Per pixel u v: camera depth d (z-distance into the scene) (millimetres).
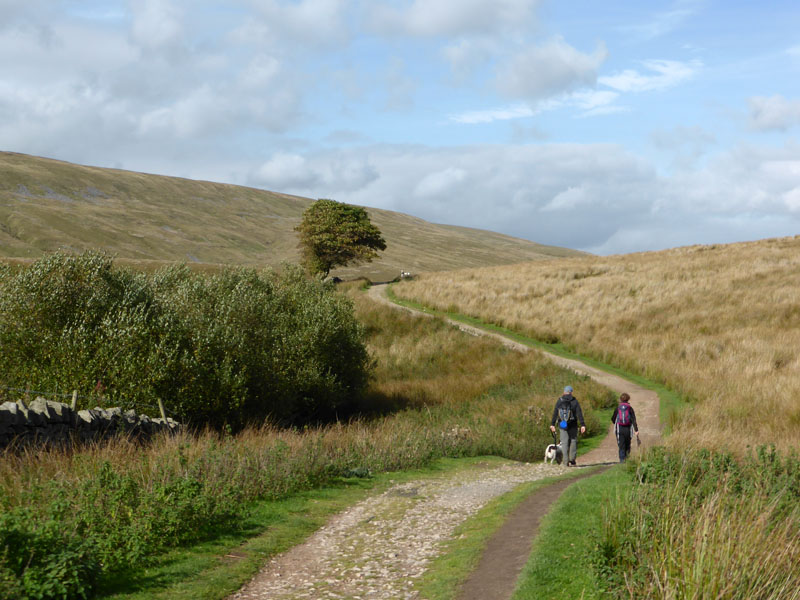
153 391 16047
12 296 16266
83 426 11211
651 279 49062
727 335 31719
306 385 23078
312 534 8789
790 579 5227
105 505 7590
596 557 5844
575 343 35281
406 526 9172
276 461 11648
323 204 74812
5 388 12227
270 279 32625
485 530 8367
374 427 19953
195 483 8734
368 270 153000
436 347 35656
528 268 63750
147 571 6801
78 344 15836
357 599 6250
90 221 198750
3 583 5277
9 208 192750
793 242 64750
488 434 17906
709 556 5074
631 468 10219
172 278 24312
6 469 8508
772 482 8391
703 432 13117
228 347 18922
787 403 19062
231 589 6512
